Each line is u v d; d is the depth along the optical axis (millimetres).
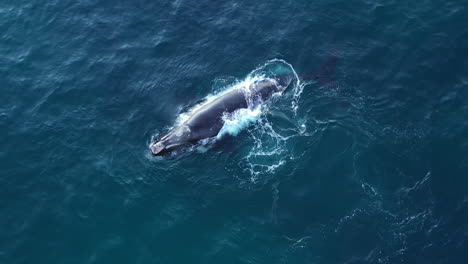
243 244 41469
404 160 46188
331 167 45750
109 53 57438
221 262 40375
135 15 61500
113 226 42594
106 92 53375
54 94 53344
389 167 45750
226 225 42594
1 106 52375
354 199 43812
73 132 49656
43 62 56875
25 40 59438
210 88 52938
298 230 42219
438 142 47312
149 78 54469
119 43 58531
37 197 44719
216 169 46062
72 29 60375
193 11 61250
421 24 57312
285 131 48344
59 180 45906
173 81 53938
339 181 44906
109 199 44344
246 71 54281
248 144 47656
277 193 44281
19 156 47875
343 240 41594
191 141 47438
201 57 56125
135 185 45219
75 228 42531
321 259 40688
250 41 57219
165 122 50094
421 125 48594
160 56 56688
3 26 60969
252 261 40531
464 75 52531
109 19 61312
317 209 43281
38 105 52406
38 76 55344
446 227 42031
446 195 43875
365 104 50375
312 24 58406
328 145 47156
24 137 49438
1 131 49969
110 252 40969
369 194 44125
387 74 53062
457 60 53750
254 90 50469
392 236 41719
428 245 41125
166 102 51938
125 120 50500
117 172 46188
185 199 44188
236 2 61781
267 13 60062
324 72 53531
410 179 44969
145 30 59750
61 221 43031
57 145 48656
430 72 52969
